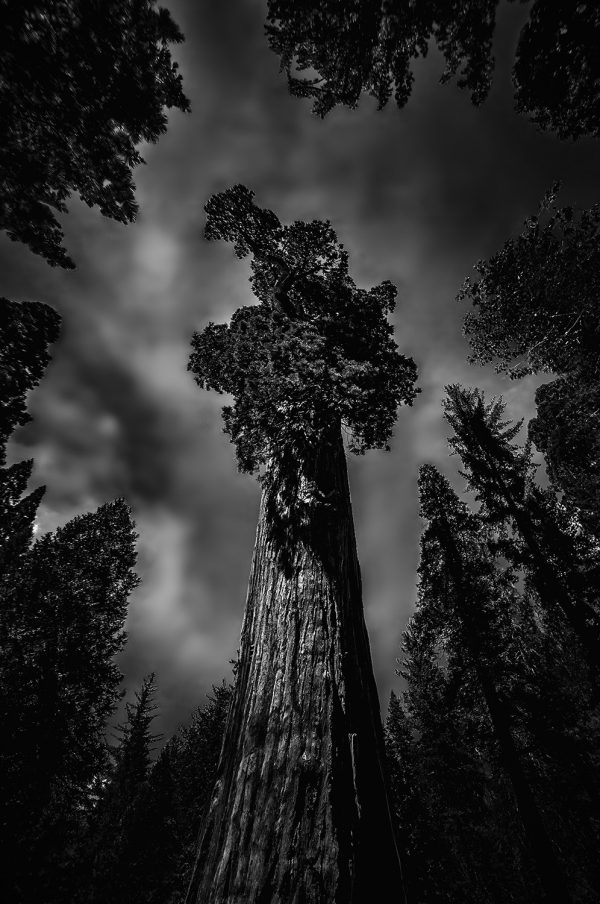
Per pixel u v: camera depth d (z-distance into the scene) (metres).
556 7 3.70
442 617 14.97
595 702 11.54
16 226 4.06
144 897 16.28
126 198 4.04
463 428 18.53
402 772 15.14
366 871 1.72
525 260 11.48
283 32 4.43
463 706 14.21
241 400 4.53
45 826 11.81
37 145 3.62
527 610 17.14
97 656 16.16
